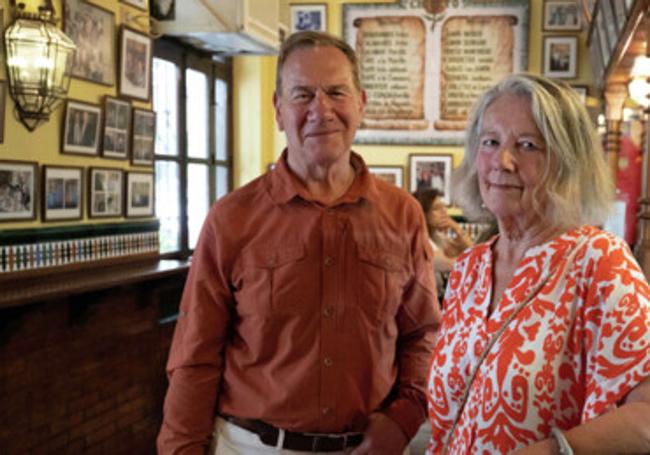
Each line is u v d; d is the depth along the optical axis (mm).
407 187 7973
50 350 3496
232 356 1792
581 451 991
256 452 1722
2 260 3357
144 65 4578
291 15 7961
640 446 982
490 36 7828
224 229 1779
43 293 3043
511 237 1315
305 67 1695
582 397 1145
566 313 1161
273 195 1773
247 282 1752
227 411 1771
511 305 1229
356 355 1738
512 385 1163
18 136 3467
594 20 6234
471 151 1443
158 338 4543
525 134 1244
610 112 6820
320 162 1724
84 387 3773
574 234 1220
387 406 1826
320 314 1727
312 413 1702
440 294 4348
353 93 1736
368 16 7926
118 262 4285
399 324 1903
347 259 1744
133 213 4480
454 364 1316
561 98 1240
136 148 4504
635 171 7289
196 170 6453
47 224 3680
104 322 3941
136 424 4285
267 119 7594
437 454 1371
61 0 3713
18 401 3289
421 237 1886
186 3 5016
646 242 4078
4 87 3334
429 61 7914
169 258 5848
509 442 1164
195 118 6426
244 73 7305
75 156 3920
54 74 3467
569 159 1223
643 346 1069
